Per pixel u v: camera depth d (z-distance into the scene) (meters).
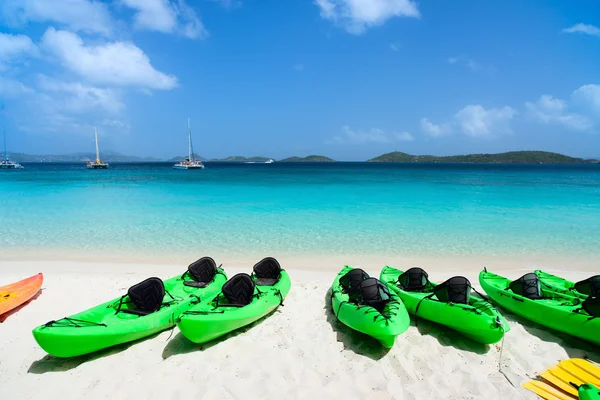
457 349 6.09
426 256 11.39
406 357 5.85
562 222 16.30
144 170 82.00
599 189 33.44
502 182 43.34
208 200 23.53
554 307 6.57
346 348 6.11
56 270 9.99
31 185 35.75
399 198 24.97
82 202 22.28
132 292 6.54
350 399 4.89
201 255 11.41
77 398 4.91
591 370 5.32
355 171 81.31
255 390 5.04
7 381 5.26
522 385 5.15
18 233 13.91
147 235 13.70
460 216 17.66
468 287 6.82
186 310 6.68
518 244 12.66
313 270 10.17
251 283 6.95
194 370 5.48
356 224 15.69
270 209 19.62
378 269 10.29
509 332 6.66
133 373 5.43
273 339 6.40
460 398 4.90
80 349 5.59
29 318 7.13
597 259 11.19
